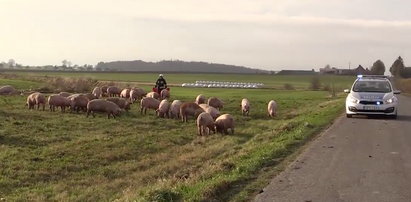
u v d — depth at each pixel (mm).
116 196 10898
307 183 9492
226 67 187750
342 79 104562
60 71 150250
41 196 11211
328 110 29719
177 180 10820
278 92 63344
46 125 22016
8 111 26938
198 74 152750
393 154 12969
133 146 17844
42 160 14938
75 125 22562
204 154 16328
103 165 14953
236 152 15500
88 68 176000
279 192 8773
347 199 8312
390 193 8727
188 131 22281
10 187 12016
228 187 9164
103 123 23672
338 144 14766
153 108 28703
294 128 19844
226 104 36844
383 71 107875
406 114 26203
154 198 8281
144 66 188875
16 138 18203
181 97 44062
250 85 83625
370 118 23469
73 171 14016
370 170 10812
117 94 42031
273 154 12758
